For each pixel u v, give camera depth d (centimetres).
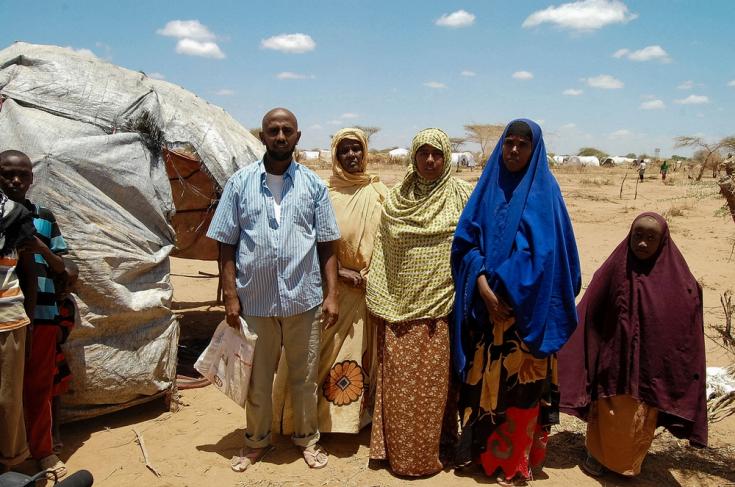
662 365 363
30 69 461
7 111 426
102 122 452
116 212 435
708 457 421
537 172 347
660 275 367
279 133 353
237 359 374
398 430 376
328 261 387
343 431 407
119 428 444
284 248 362
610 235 1429
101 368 424
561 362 387
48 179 406
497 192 356
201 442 425
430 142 362
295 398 393
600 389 375
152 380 451
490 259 353
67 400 422
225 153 511
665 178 3709
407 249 372
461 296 364
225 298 373
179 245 597
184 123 501
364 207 408
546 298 340
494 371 361
